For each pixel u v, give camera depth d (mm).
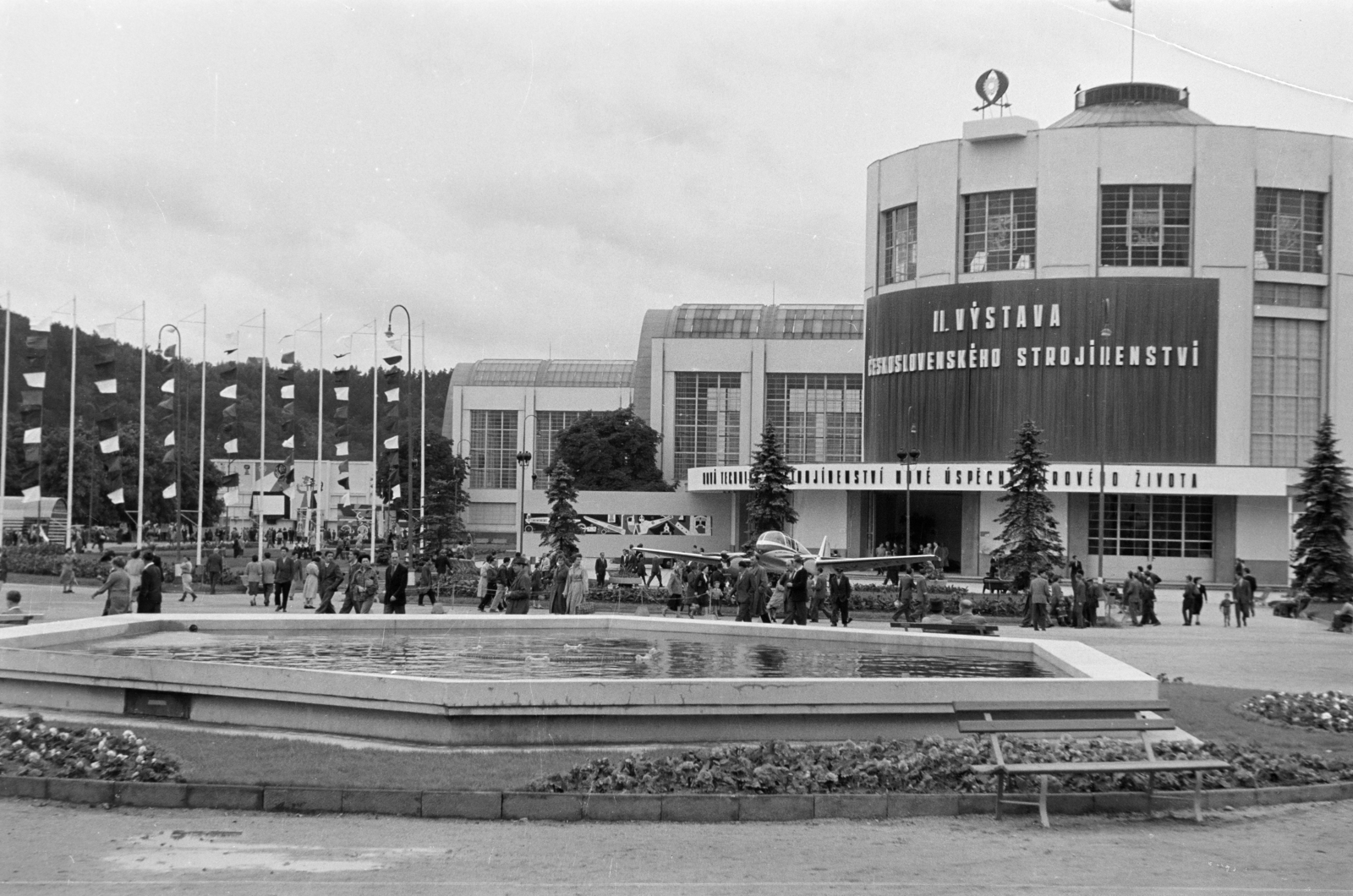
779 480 96312
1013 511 74188
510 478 146875
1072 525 92250
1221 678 30375
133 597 40219
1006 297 94250
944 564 84938
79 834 13383
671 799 14539
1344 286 93000
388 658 24812
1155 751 16828
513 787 14844
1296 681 29719
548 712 17625
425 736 17609
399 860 12406
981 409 94938
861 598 54812
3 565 64625
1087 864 12664
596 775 15172
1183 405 91562
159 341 79062
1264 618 58000
